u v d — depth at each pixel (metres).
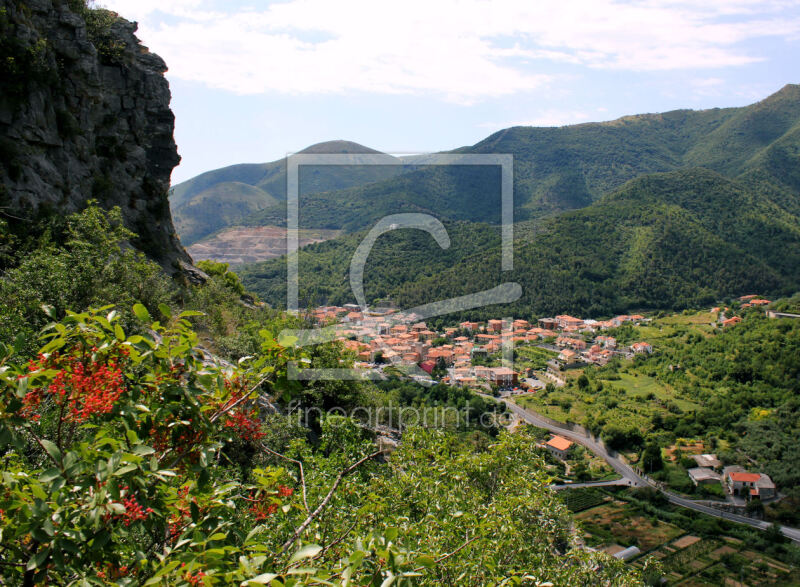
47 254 11.80
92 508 2.79
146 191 24.23
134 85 23.61
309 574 3.03
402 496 8.43
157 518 3.15
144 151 24.05
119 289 12.81
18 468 4.11
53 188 17.72
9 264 12.77
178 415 3.50
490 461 10.40
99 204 20.44
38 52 17.20
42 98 17.52
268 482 4.27
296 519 6.03
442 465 9.44
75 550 2.73
